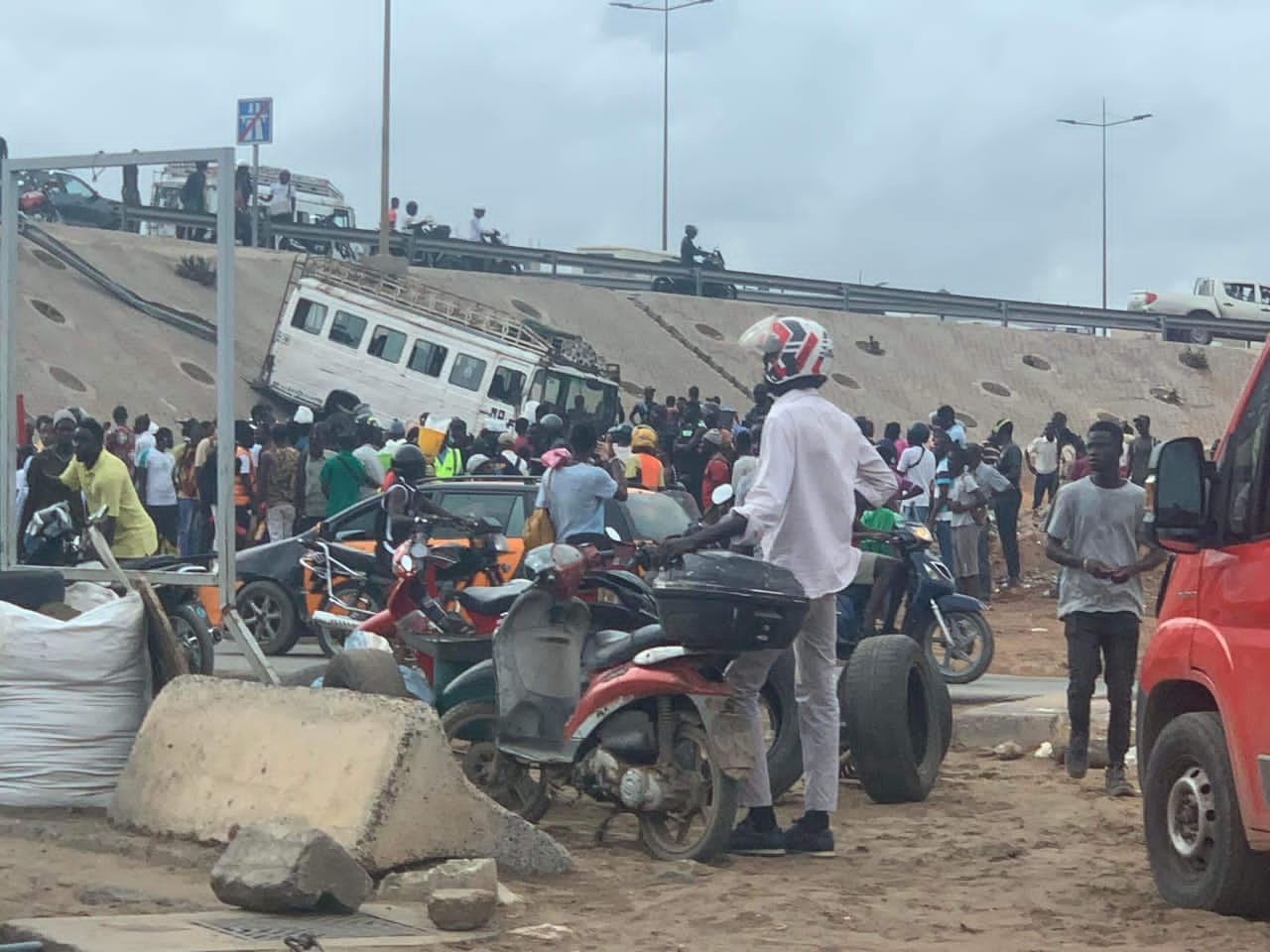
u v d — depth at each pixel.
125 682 9.45
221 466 10.11
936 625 15.37
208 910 7.22
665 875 8.22
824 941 7.02
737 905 7.59
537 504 13.34
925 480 21.09
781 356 8.63
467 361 33.78
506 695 9.13
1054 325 57.28
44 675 9.29
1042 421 51.97
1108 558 10.37
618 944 6.95
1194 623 7.70
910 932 7.20
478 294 47.09
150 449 20.19
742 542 8.52
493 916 7.30
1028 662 17.77
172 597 12.27
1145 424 26.98
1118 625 10.45
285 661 15.45
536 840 8.15
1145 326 58.47
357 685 9.50
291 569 16.20
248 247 45.50
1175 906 7.67
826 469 8.59
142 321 40.25
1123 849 8.97
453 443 24.02
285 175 46.72
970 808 10.09
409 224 50.34
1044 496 30.02
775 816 9.52
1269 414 7.46
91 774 9.33
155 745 8.80
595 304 49.19
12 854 8.34
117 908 7.28
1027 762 11.91
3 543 11.07
